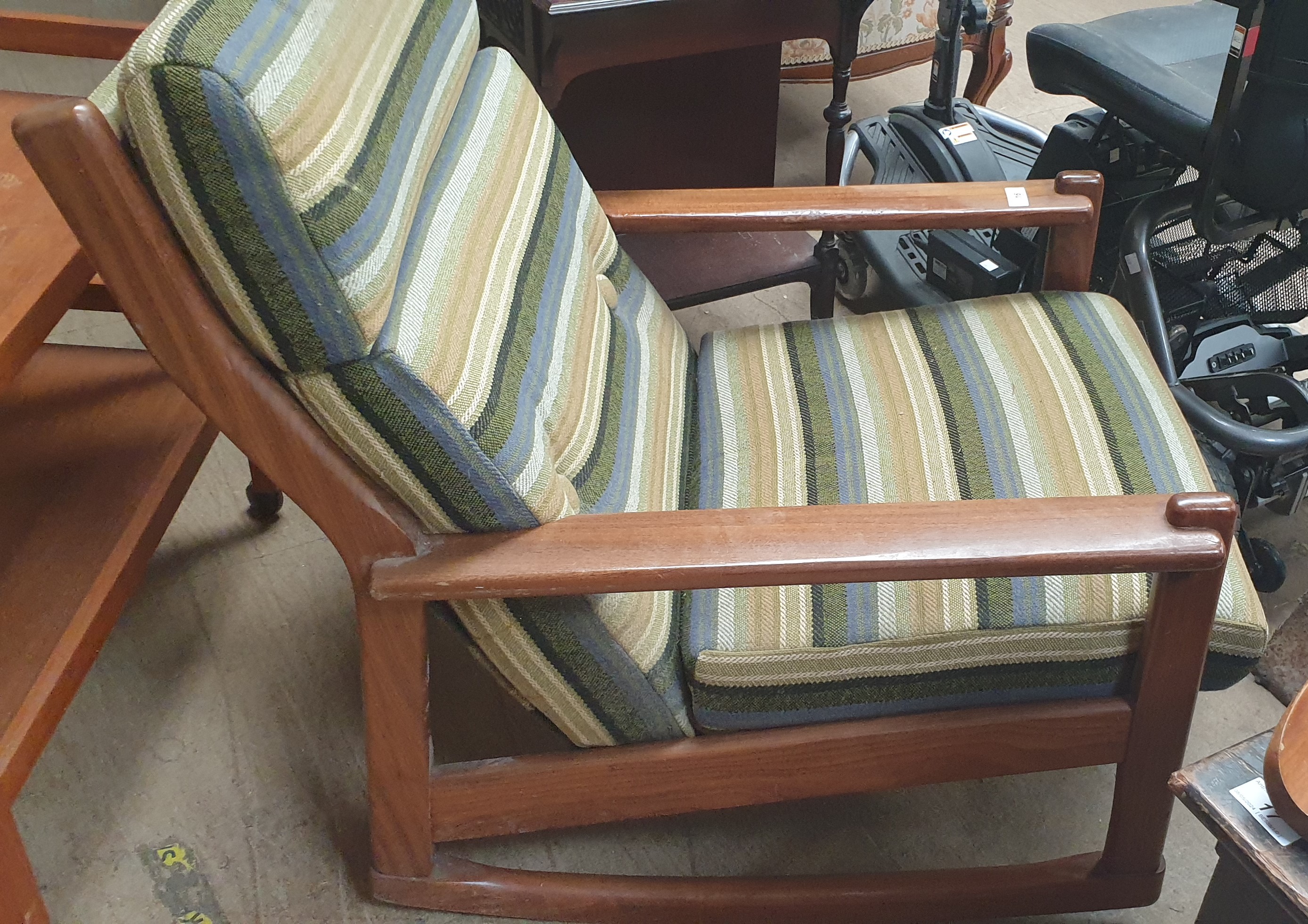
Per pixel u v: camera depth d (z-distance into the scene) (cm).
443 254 96
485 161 109
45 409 139
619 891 119
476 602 98
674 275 189
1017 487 114
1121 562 92
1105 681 108
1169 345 155
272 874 128
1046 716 107
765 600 107
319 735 143
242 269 79
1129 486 113
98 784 136
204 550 167
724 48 162
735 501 117
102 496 127
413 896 120
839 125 186
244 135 73
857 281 218
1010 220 135
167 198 77
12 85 277
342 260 80
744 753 108
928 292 201
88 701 146
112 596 117
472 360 92
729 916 119
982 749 109
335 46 84
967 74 294
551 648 102
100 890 126
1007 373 129
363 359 85
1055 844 132
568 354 109
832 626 104
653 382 126
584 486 106
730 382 135
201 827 133
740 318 215
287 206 76
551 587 93
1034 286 164
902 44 242
